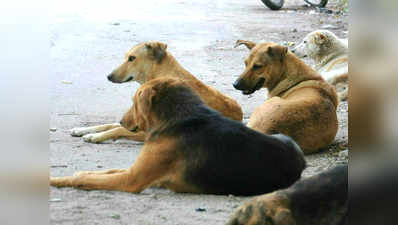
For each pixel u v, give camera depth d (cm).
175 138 554
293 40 1820
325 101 777
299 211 335
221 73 1369
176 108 564
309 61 1464
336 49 1180
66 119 948
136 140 805
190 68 1412
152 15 2362
